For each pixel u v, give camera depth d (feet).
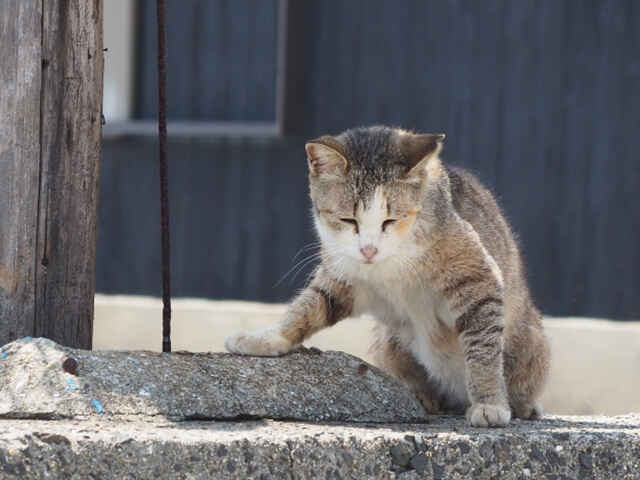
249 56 63.77
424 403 32.96
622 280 59.36
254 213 63.21
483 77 60.54
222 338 57.21
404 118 61.46
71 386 24.23
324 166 30.04
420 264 29.35
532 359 32.81
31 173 27.50
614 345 53.67
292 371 27.78
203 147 63.46
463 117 60.80
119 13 64.18
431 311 30.40
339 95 61.93
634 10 58.95
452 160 61.00
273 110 63.57
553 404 53.06
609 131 59.41
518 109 60.23
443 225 29.17
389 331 32.91
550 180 60.03
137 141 63.93
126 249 64.44
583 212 59.67
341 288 30.83
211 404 25.30
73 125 27.86
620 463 25.16
